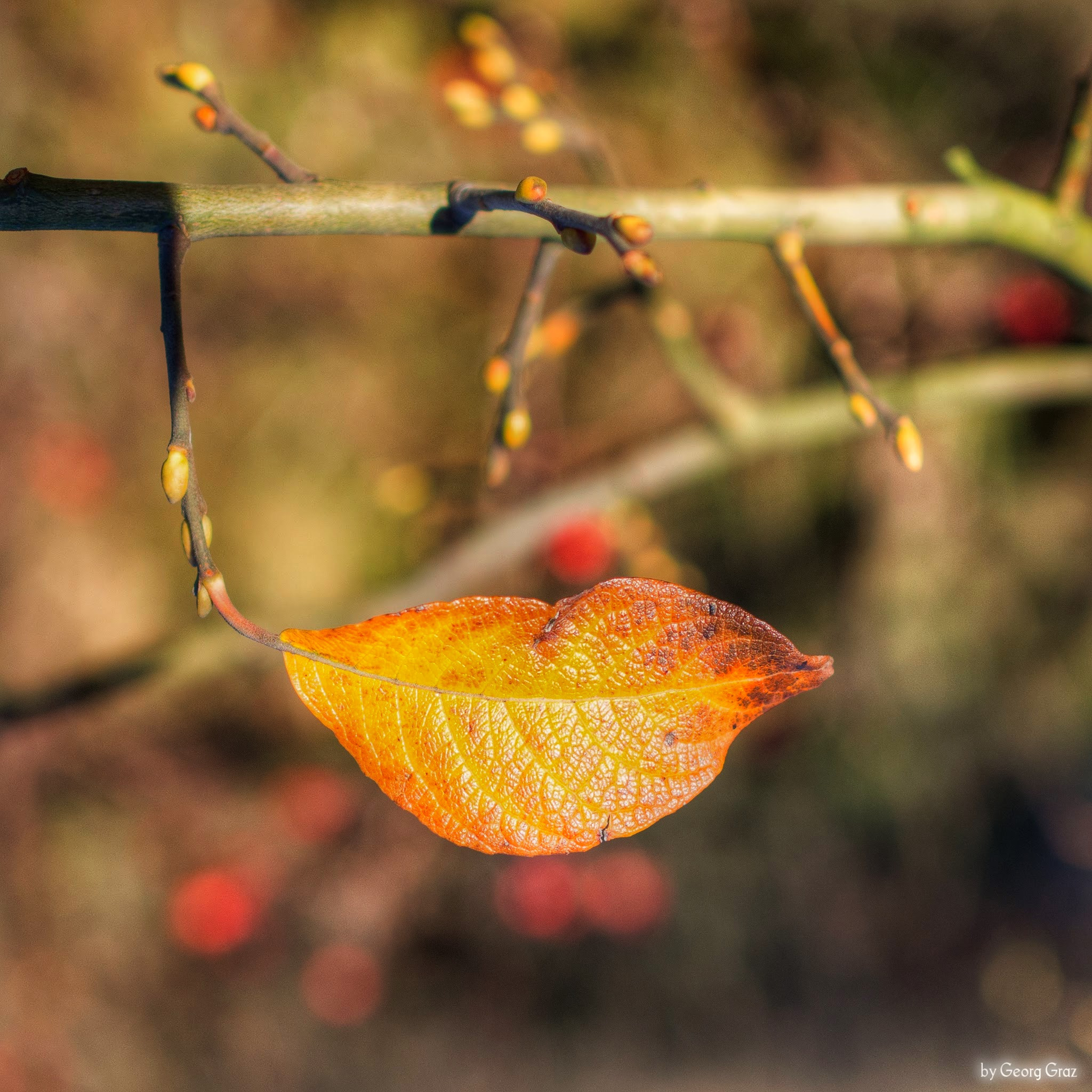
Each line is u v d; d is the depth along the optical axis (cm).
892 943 139
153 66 112
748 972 137
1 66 108
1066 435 117
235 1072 131
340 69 113
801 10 113
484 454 112
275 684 130
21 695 54
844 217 40
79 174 112
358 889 131
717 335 112
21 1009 125
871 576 120
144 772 129
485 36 44
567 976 140
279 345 120
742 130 115
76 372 121
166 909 130
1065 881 136
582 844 32
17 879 126
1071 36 110
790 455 117
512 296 117
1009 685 125
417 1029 137
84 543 124
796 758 129
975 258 113
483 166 114
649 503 119
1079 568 121
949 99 115
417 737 32
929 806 131
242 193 35
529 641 32
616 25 113
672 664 32
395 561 120
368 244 115
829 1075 135
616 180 43
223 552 122
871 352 114
